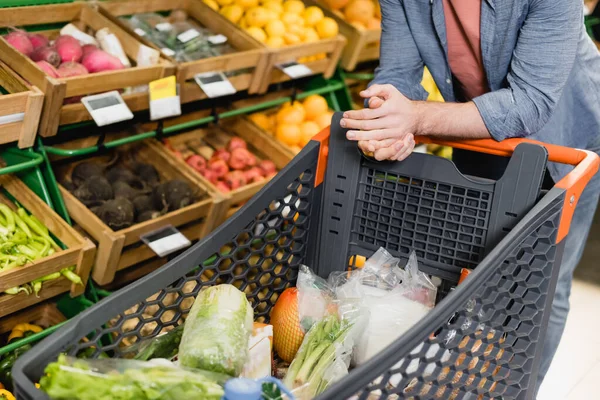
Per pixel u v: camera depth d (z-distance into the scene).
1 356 2.18
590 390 2.66
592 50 1.78
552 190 1.31
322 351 1.32
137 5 2.85
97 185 2.44
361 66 3.69
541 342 1.39
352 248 1.56
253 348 1.31
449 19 1.66
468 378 1.27
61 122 2.22
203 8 2.96
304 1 3.35
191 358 1.17
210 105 2.92
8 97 2.03
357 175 1.51
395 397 1.29
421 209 1.50
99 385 1.05
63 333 1.11
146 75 2.37
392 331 1.39
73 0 2.69
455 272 1.47
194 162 2.84
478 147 1.54
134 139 2.50
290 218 1.49
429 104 1.50
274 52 2.80
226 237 1.38
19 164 2.16
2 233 2.14
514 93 1.52
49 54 2.33
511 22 1.53
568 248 1.93
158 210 2.49
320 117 3.20
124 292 1.21
